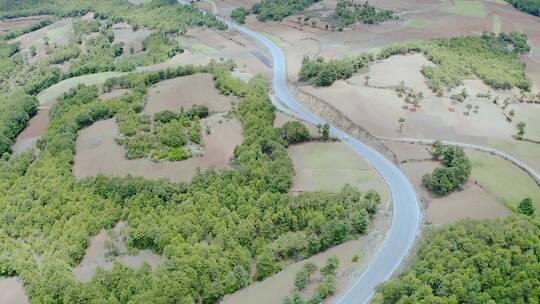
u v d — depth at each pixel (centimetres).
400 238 19562
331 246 19738
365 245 19438
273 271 19075
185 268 18200
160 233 19938
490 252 15950
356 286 17675
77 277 19438
